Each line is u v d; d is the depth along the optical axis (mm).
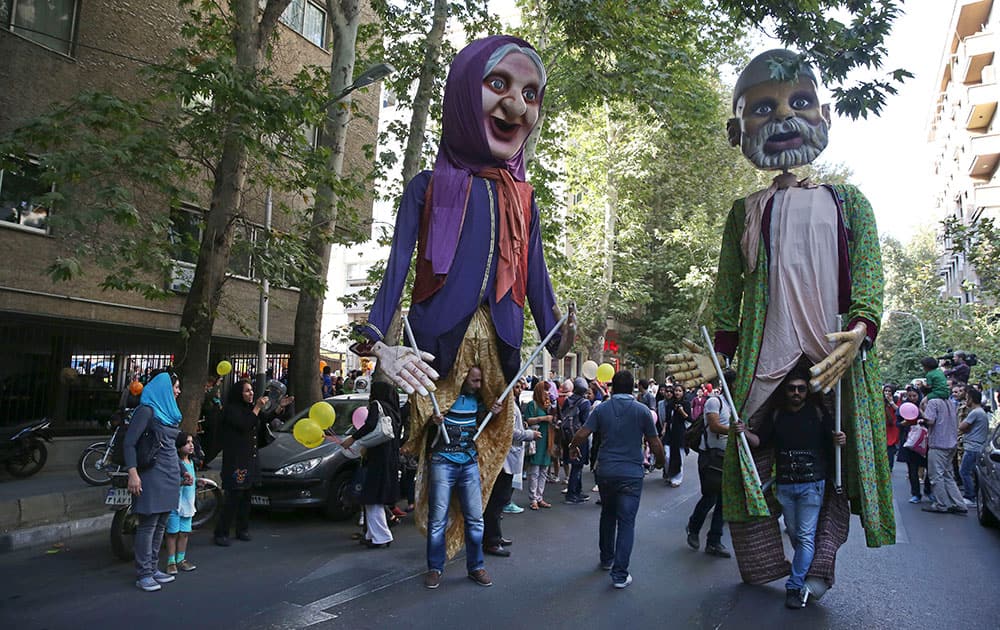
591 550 7441
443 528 5855
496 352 5219
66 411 12789
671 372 6176
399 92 13812
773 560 5980
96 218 7750
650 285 30859
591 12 12711
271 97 8594
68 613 5246
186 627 4949
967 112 31516
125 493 6703
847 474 5660
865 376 5531
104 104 8039
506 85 5168
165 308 14273
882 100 5641
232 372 16484
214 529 8211
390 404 7547
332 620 5105
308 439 6191
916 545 7867
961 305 16328
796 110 5629
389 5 13562
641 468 6121
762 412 5750
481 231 5051
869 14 5559
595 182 27516
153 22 13758
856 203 5559
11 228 11719
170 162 8414
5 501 7988
